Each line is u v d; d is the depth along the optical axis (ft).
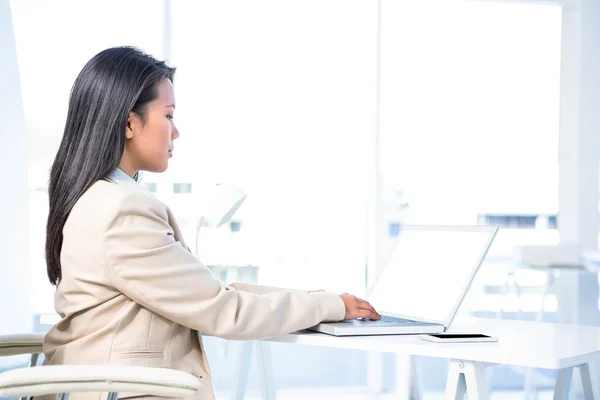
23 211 12.48
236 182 13.55
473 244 5.25
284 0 13.73
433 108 14.02
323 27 13.84
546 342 4.69
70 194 4.57
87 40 13.01
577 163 14.30
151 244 4.33
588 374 5.88
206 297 4.46
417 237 5.79
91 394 4.05
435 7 14.01
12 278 12.37
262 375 6.96
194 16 13.43
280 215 13.70
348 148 13.87
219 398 12.64
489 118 14.14
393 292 5.66
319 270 13.78
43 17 12.84
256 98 13.64
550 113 14.30
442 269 5.36
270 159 13.66
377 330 4.82
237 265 13.56
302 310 4.81
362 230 13.91
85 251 4.39
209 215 8.11
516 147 14.20
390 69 13.93
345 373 13.82
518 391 13.32
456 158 14.06
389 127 13.93
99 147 4.57
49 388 3.25
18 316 12.39
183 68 13.41
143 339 4.35
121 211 4.34
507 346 4.49
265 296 4.80
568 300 13.85
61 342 4.53
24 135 12.55
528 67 14.24
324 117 13.83
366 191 13.91
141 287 4.30
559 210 14.30
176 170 13.33
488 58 14.15
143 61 4.78
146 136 4.80
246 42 13.61
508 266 13.94
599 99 14.35
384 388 13.76
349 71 13.89
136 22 13.20
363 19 13.92
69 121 4.70
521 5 14.23
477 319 6.04
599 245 14.24
